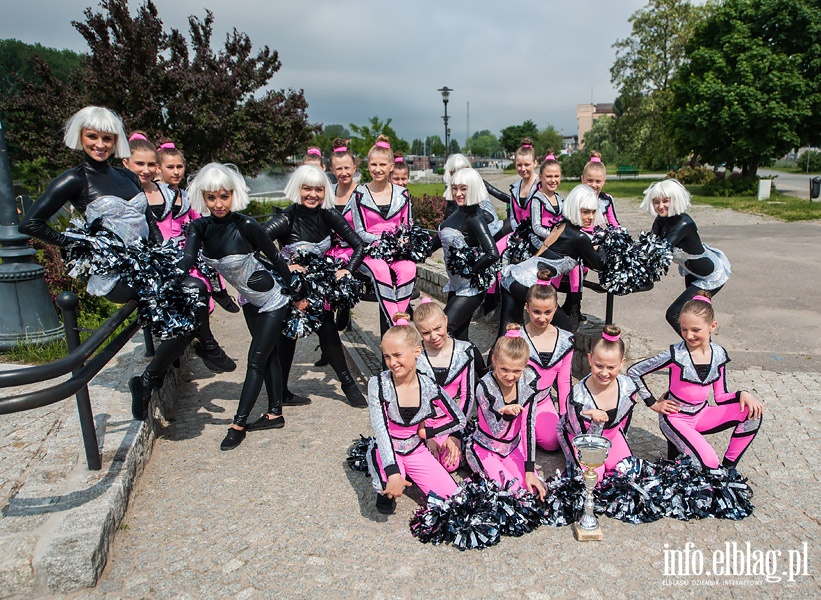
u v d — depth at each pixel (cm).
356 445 418
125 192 412
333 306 490
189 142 1530
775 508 352
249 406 445
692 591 283
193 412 518
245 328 794
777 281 947
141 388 423
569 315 593
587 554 313
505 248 577
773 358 615
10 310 601
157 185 526
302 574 301
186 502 370
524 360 347
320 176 473
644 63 3516
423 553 317
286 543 327
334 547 323
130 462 375
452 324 492
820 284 920
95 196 398
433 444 402
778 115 2341
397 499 374
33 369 290
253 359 447
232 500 372
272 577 299
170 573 303
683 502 346
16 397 287
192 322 417
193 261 422
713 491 348
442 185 3638
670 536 328
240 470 411
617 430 376
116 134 397
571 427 376
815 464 400
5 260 613
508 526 331
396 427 354
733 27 2536
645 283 501
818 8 2392
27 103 1413
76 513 317
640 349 555
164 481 397
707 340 379
